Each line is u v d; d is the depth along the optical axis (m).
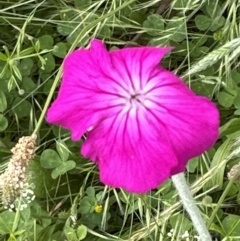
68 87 0.06
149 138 0.06
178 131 0.06
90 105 0.06
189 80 0.10
